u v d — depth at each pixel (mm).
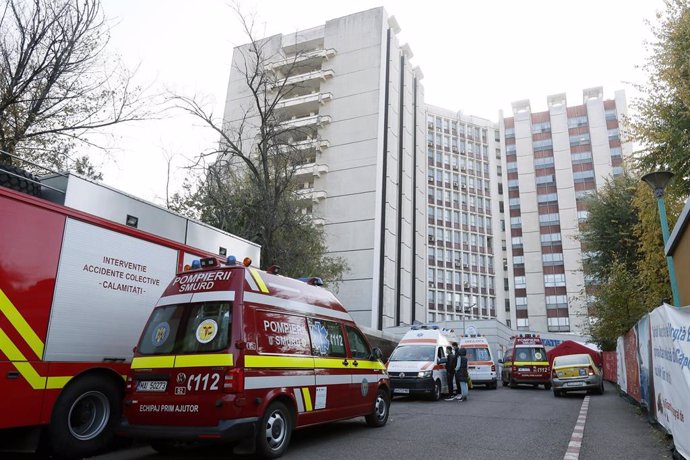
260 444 6324
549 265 68500
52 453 6375
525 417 11344
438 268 64500
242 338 6281
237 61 47469
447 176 69750
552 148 73188
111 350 7059
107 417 7027
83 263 6789
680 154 12781
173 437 6027
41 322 6145
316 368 7684
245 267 6875
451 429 9406
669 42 13117
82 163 13836
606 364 30203
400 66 54531
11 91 10242
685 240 10320
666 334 7707
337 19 48688
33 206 6219
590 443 8094
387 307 42281
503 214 74188
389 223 44344
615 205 23781
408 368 15578
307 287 8359
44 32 10445
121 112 12234
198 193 19016
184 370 6254
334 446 7637
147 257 7883
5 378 5707
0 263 5758
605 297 22344
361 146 44031
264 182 18250
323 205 43812
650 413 9992
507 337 43938
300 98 46375
